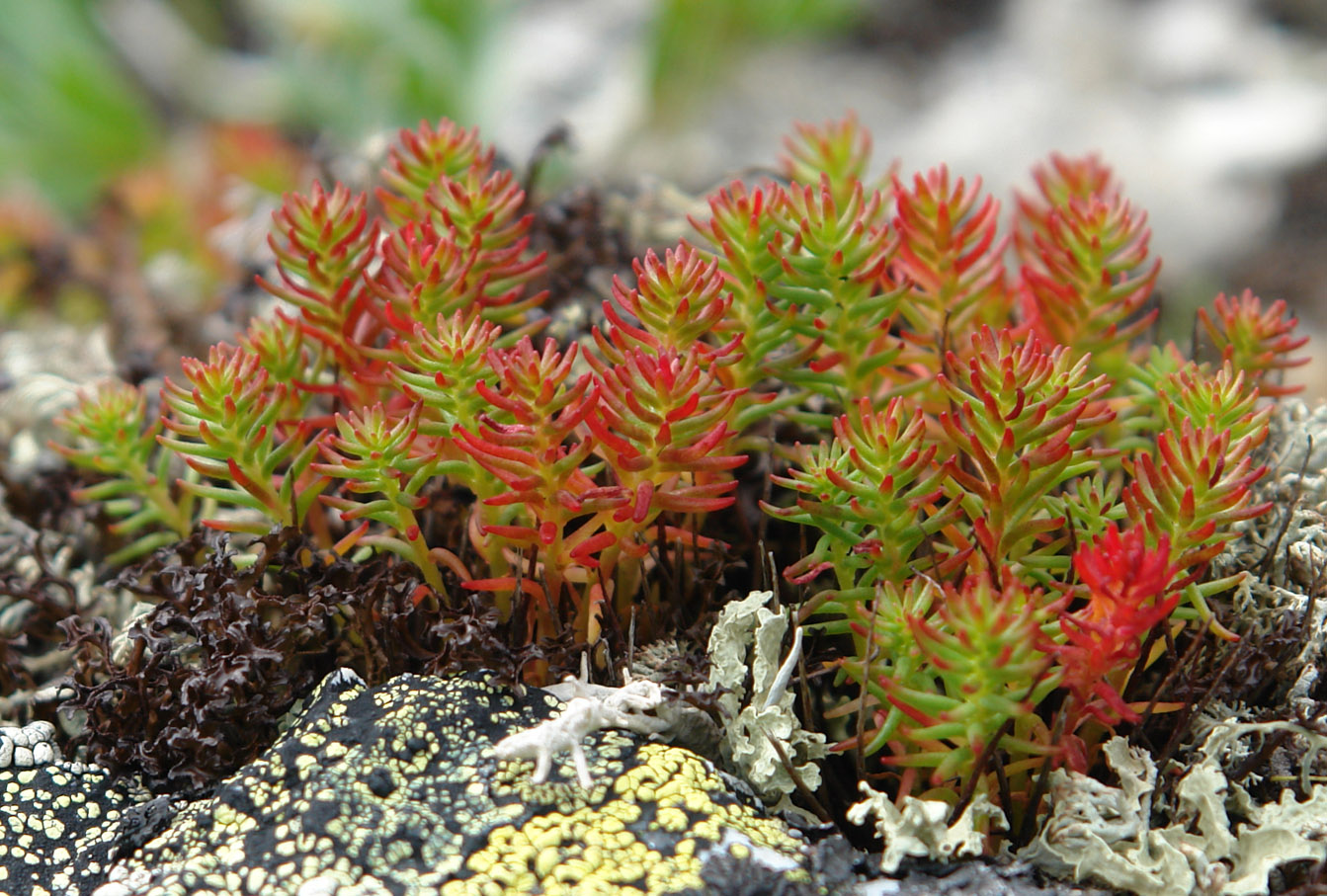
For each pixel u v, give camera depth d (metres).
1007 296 0.32
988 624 0.27
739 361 0.29
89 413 0.31
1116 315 0.31
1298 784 0.29
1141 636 0.28
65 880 0.28
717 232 0.30
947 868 0.28
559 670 0.29
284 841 0.27
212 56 0.80
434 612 0.30
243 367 0.29
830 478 0.28
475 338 0.29
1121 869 0.27
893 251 0.30
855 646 0.29
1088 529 0.29
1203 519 0.28
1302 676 0.29
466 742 0.28
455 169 0.32
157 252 0.51
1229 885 0.27
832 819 0.29
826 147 0.34
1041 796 0.28
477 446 0.28
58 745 0.30
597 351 0.33
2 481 0.34
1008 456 0.28
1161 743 0.29
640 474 0.28
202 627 0.29
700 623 0.30
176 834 0.28
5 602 0.33
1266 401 0.33
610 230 0.36
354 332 0.31
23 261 0.46
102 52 0.75
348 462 0.29
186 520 0.32
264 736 0.29
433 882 0.27
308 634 0.30
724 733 0.29
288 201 0.30
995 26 0.81
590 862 0.27
